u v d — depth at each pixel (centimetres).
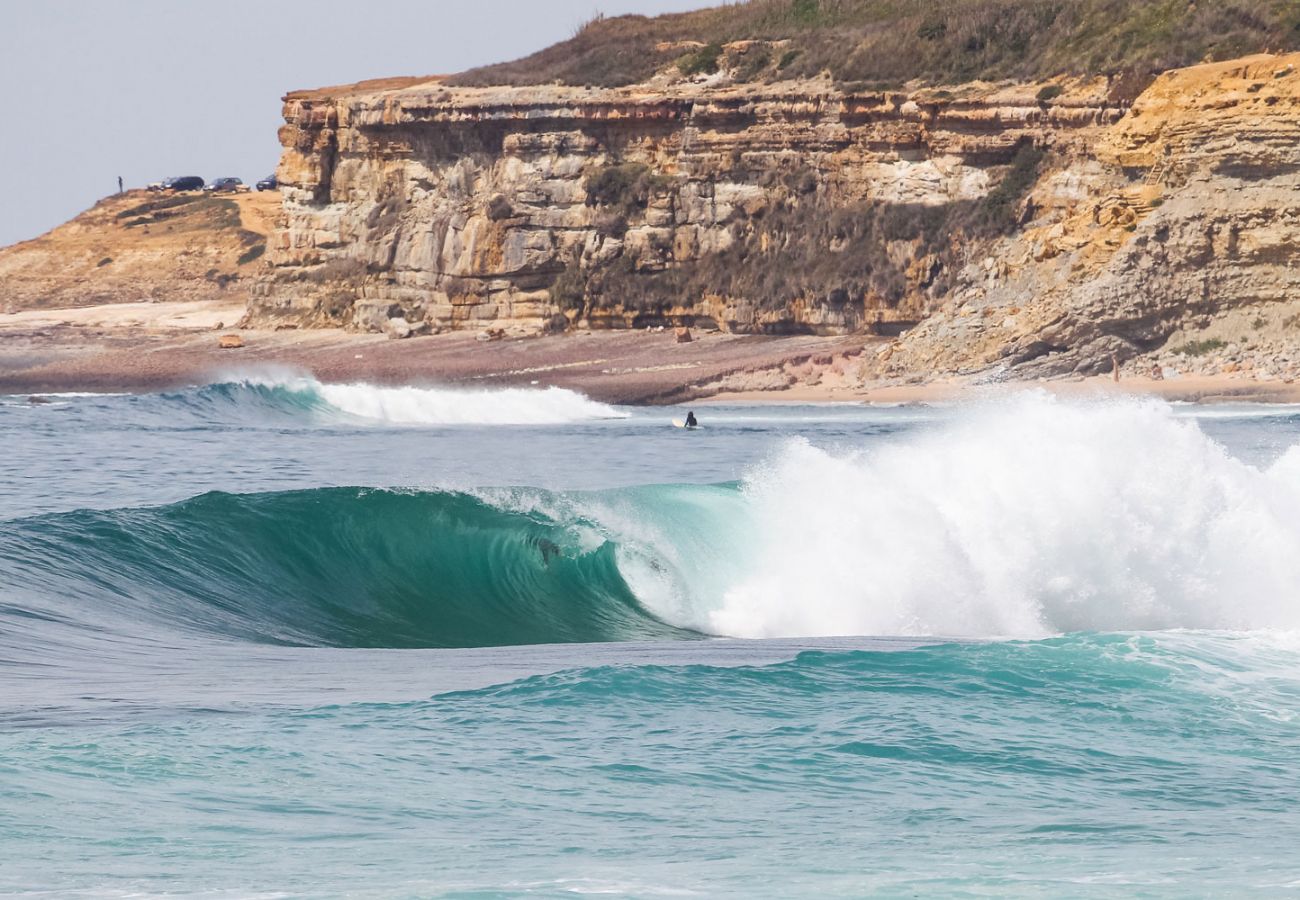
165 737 4988
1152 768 5025
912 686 5981
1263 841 4228
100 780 4484
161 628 7800
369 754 4909
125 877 3703
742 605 9212
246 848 3969
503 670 6744
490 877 3750
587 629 9006
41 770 4534
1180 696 5909
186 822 4159
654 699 5700
